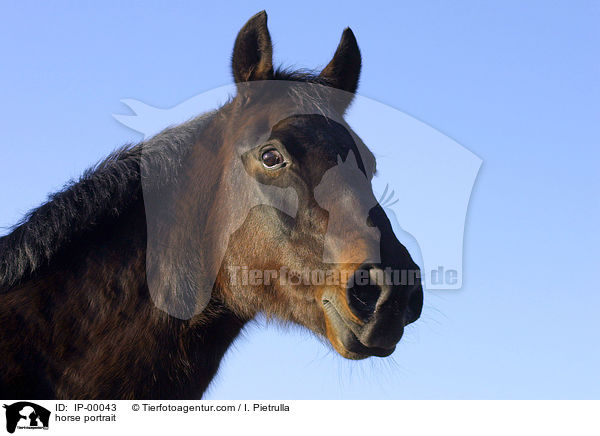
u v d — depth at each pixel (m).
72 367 4.06
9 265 4.12
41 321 4.07
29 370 4.01
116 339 4.12
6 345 4.00
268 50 4.52
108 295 4.16
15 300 4.09
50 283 4.14
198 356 4.35
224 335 4.52
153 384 4.16
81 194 4.26
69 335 4.08
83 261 4.20
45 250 4.14
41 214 4.22
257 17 4.52
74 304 4.12
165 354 4.21
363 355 3.93
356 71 4.94
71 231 4.19
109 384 4.09
